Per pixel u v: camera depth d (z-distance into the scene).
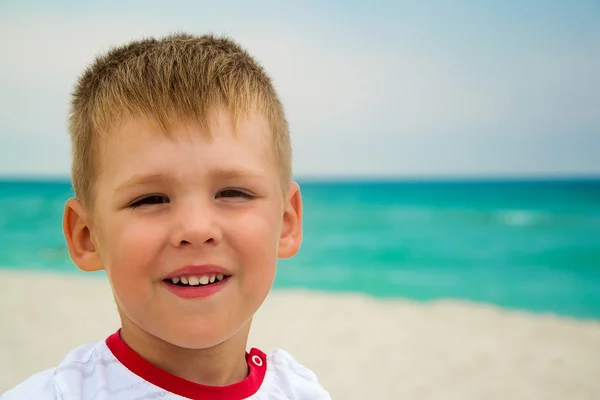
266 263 1.76
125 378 1.79
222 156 1.66
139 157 1.62
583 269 17.83
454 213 32.34
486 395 6.52
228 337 1.71
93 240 1.84
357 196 44.06
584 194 42.00
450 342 8.54
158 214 1.63
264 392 2.02
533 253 20.84
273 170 1.85
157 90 1.69
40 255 19.33
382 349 8.09
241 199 1.72
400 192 47.31
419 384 6.78
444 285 15.22
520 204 36.31
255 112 1.82
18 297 10.79
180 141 1.62
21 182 64.00
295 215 2.14
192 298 1.63
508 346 8.41
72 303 10.25
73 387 1.75
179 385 1.80
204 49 1.97
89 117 1.80
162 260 1.62
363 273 17.19
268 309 10.55
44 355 7.27
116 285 1.67
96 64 1.96
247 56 2.08
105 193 1.70
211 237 1.61
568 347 8.41
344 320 9.71
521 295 13.82
